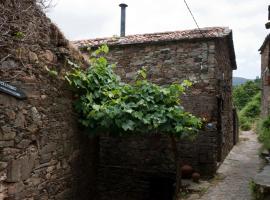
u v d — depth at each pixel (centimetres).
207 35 851
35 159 452
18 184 413
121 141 926
